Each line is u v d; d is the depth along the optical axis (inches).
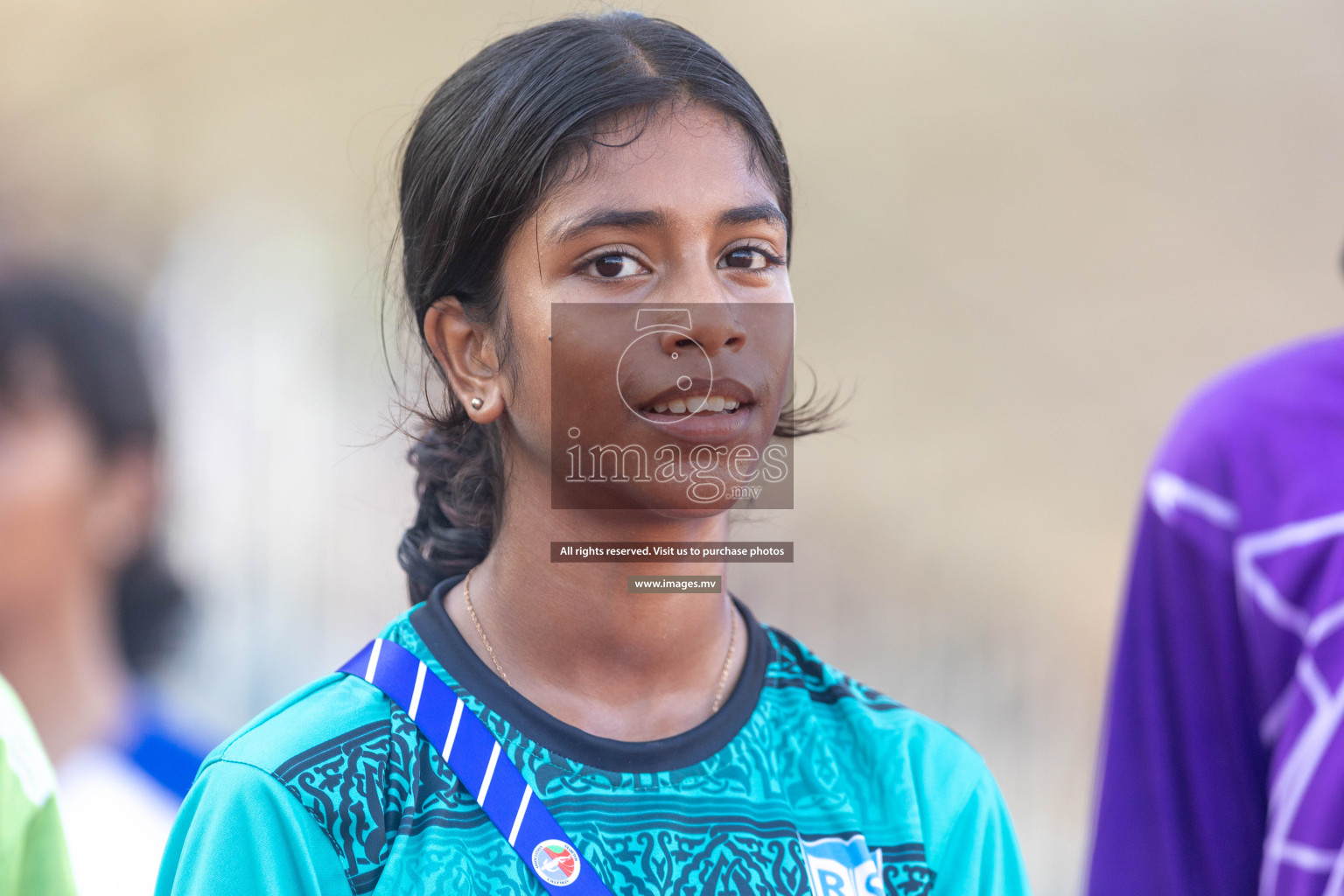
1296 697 236.2
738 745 172.4
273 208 888.9
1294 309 1115.9
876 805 177.6
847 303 1061.8
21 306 264.1
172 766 278.5
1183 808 251.9
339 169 951.0
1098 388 1061.8
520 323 163.8
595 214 158.4
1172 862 249.3
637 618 170.4
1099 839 257.4
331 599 651.5
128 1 1036.5
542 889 157.6
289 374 692.7
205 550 626.5
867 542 849.5
